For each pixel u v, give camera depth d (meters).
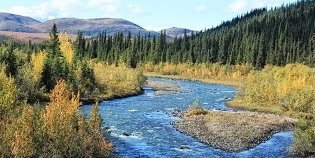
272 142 39.50
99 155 27.61
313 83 70.75
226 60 156.50
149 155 32.81
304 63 130.00
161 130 43.75
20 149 21.91
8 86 29.97
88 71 73.12
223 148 36.66
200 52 162.25
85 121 29.62
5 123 24.86
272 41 149.12
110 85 79.62
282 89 64.75
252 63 145.25
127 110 58.00
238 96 76.00
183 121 49.38
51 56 73.88
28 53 75.31
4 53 59.38
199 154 34.25
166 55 165.62
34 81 58.66
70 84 63.03
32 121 24.88
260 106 64.75
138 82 93.19
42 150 23.39
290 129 46.28
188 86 109.81
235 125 46.31
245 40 155.62
